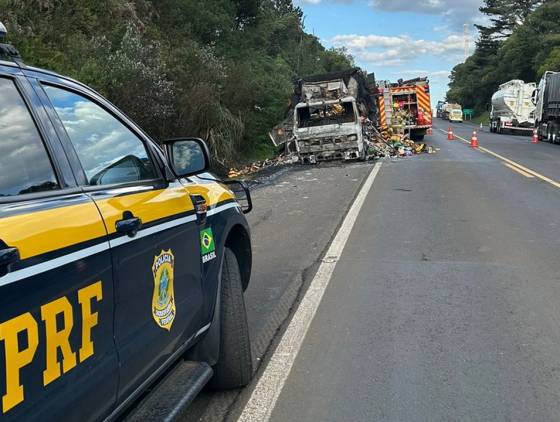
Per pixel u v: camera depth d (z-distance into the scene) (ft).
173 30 83.82
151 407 9.64
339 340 15.93
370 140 75.51
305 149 68.69
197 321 11.35
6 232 6.49
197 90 64.75
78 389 7.27
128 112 51.72
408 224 31.14
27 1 53.16
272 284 21.16
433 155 78.18
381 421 11.87
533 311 17.80
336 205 38.19
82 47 52.85
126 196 9.31
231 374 12.89
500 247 25.67
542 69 206.08
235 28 109.81
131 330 8.72
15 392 6.23
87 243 7.68
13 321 6.23
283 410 12.39
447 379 13.58
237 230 14.60
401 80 107.86
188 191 11.85
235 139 74.84
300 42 179.01
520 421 11.76
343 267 23.09
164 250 9.93
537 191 42.09
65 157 8.41
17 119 7.78
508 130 146.41
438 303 18.65
